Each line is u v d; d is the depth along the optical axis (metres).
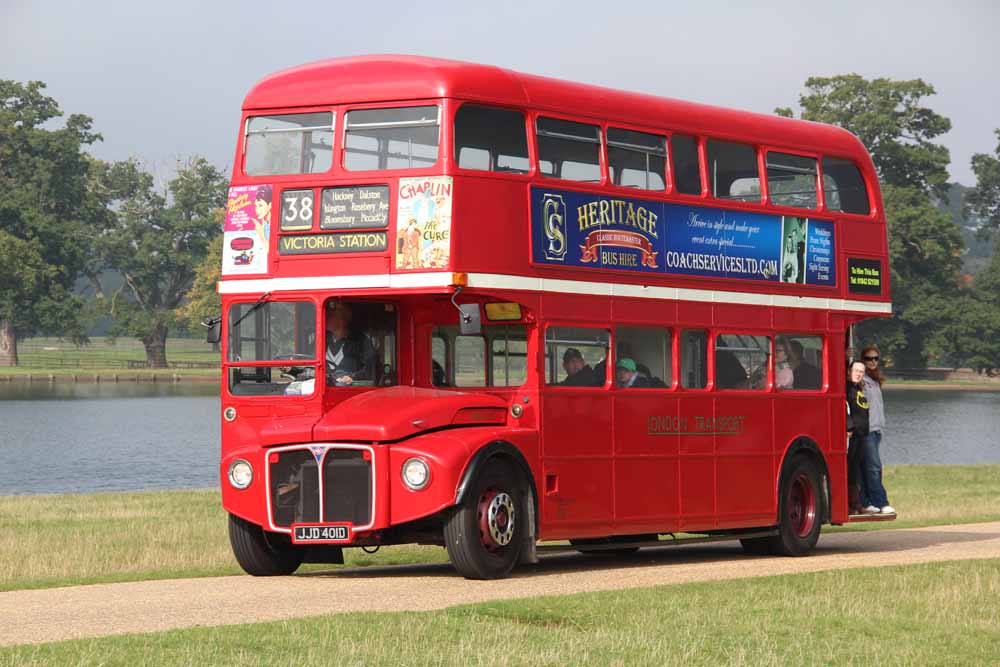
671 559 24.17
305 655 13.44
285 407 19.88
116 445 78.94
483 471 19.28
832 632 15.32
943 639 15.05
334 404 19.81
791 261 24.33
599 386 21.16
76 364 198.88
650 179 22.08
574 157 20.94
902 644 14.73
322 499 19.00
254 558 20.48
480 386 20.62
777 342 24.20
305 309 19.94
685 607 16.52
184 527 29.69
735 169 23.55
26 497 40.84
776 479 24.09
